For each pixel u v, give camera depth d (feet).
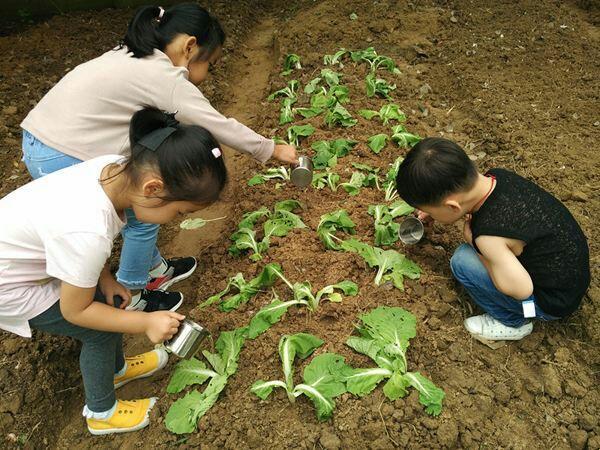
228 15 22.21
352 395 8.02
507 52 17.40
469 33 18.63
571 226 8.24
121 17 21.97
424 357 8.69
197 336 7.86
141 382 9.45
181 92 8.41
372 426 7.70
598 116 14.52
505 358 8.84
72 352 9.93
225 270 10.84
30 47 19.54
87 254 6.30
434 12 19.54
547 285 8.21
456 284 9.84
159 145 6.54
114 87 8.17
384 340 8.48
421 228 10.08
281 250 10.59
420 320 9.10
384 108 14.40
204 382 8.83
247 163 14.51
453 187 7.89
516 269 7.84
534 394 8.40
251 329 9.03
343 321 9.08
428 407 7.86
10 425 8.76
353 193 12.00
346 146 13.17
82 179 6.77
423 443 7.70
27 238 6.63
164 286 11.14
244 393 8.45
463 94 15.97
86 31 20.84
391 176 12.09
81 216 6.39
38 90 17.33
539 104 15.11
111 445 8.59
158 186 6.63
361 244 10.21
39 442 8.78
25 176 14.12
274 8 23.99
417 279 9.78
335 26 19.42
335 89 15.31
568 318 9.27
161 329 7.35
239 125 9.28
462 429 7.88
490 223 8.01
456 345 8.80
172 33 8.54
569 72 16.37
